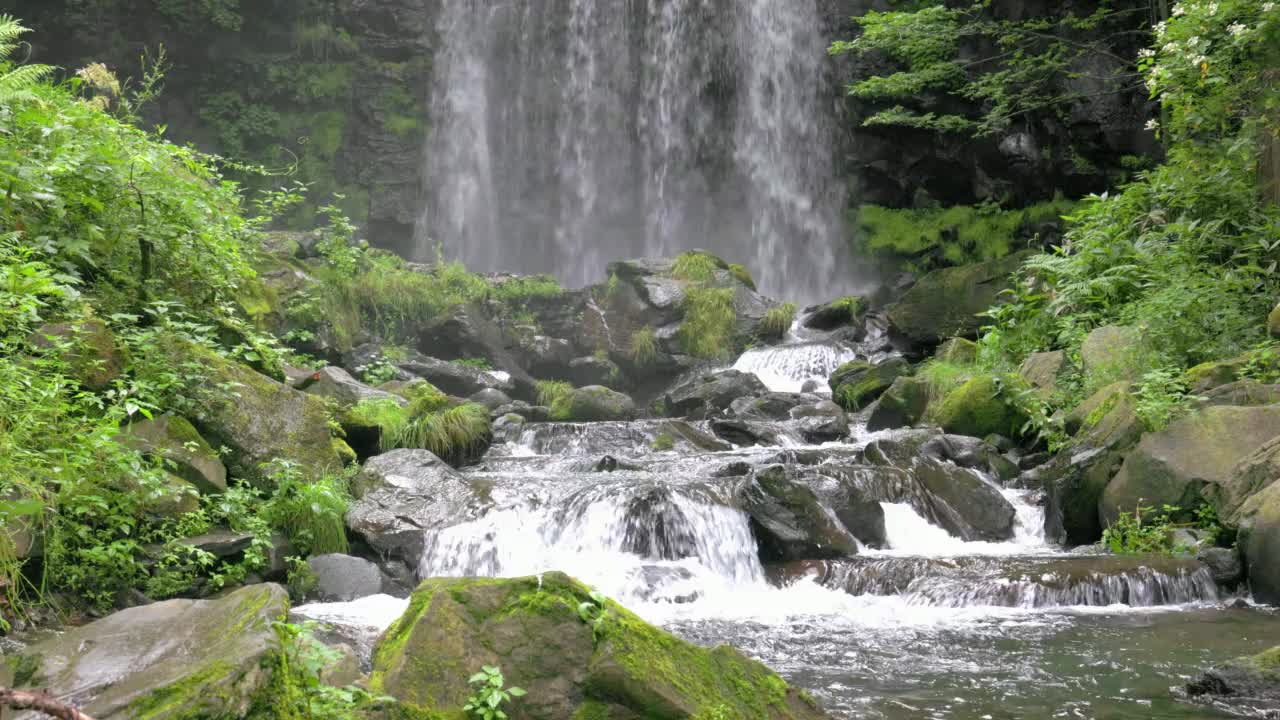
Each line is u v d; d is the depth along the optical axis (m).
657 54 26.09
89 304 8.00
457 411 11.56
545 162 25.86
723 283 19.39
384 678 3.83
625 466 11.19
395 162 24.34
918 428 12.45
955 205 23.77
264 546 7.64
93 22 22.31
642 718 3.94
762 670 4.40
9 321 6.49
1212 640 6.53
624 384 18.52
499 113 25.77
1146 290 11.88
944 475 10.33
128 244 8.96
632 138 26.08
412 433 11.03
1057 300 12.82
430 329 17.03
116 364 7.65
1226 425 8.97
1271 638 6.55
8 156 7.53
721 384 16.19
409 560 8.59
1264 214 11.53
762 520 8.84
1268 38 10.42
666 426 13.22
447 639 3.96
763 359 17.81
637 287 19.14
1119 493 9.24
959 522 10.00
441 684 3.85
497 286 18.73
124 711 3.19
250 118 23.58
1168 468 8.96
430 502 9.17
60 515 6.23
